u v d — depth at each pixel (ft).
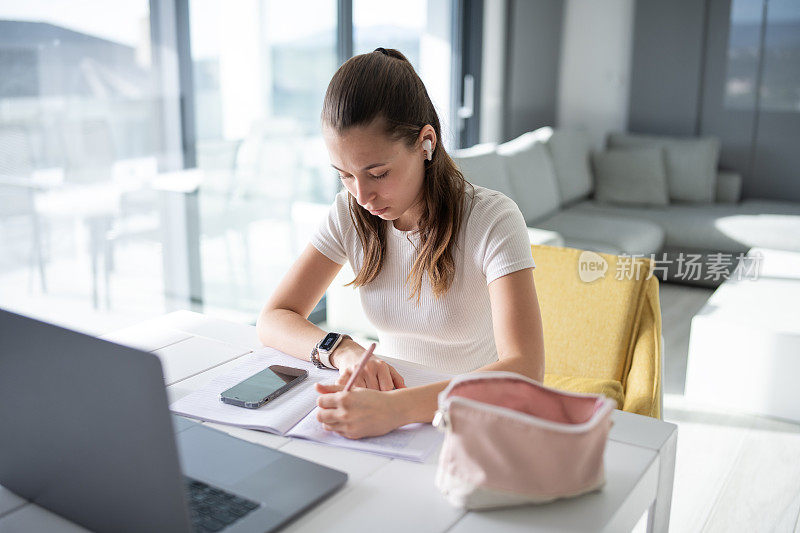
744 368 8.57
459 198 4.21
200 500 2.72
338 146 3.69
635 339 5.34
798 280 10.48
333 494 2.82
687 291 13.69
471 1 15.16
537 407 2.88
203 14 9.12
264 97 10.19
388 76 3.69
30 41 7.39
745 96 15.64
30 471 2.79
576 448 2.60
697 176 15.44
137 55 8.44
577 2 17.57
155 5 8.52
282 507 2.68
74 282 8.25
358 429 3.22
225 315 10.22
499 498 2.65
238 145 9.96
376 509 2.72
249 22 9.75
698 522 6.39
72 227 8.11
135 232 8.80
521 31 15.94
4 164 7.36
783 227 13.33
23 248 7.69
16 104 7.37
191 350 4.34
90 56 7.96
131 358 2.22
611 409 2.67
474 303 4.37
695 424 8.32
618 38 17.21
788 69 15.08
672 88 16.43
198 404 3.57
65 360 2.40
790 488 6.96
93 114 8.09
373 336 10.58
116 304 8.75
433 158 4.06
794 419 8.36
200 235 9.64
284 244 11.05
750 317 8.82
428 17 13.83
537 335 3.90
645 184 15.49
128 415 2.31
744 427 8.25
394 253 4.45
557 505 2.73
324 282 4.68
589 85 17.83
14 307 7.70
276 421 3.37
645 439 3.27
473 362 4.56
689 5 15.84
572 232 13.08
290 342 4.16
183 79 9.01
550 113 18.15
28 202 7.64
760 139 15.66
